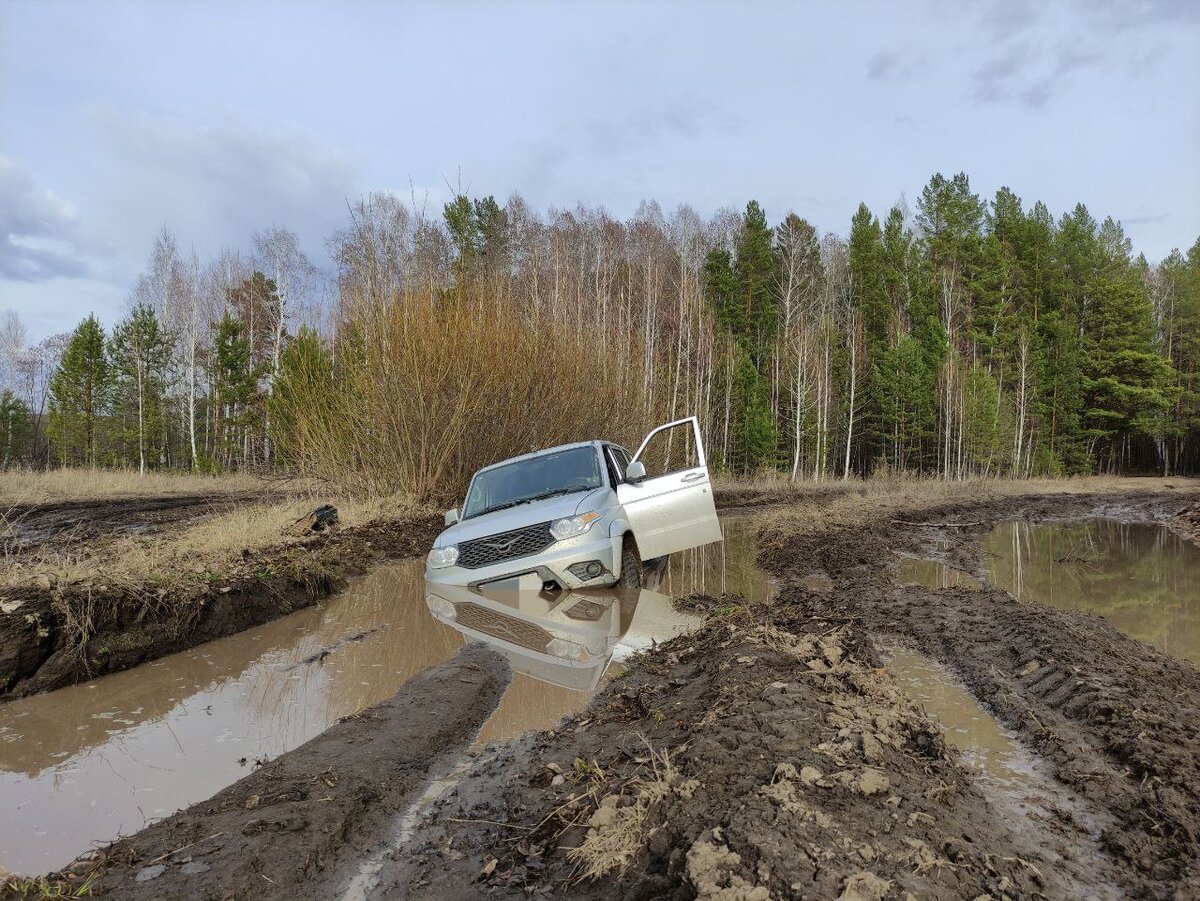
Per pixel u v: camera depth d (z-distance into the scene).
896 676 5.36
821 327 51.19
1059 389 54.47
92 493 23.06
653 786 3.16
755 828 2.67
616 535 7.62
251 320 45.66
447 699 4.75
